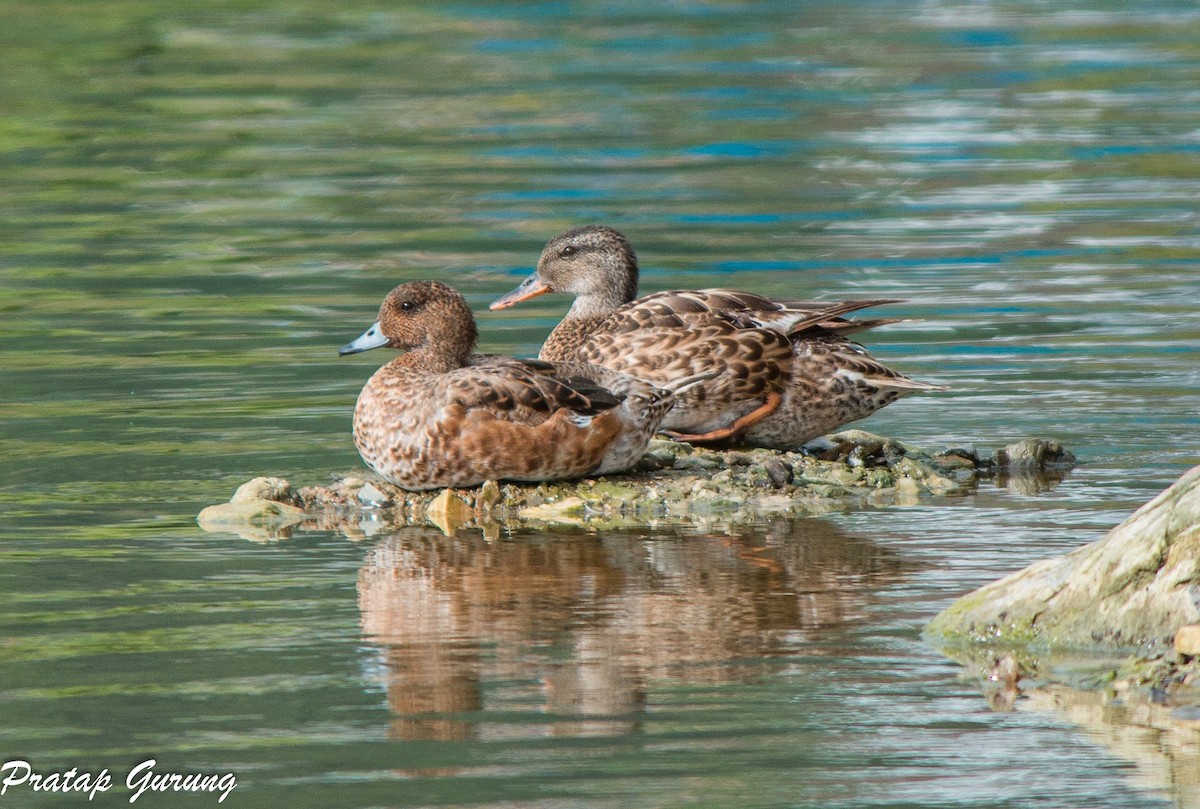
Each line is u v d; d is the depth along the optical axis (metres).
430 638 9.73
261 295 19.47
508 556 11.45
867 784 7.79
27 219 22.91
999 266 20.34
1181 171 24.77
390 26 35.81
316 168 25.48
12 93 29.62
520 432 12.69
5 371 16.42
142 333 17.88
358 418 13.16
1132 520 9.32
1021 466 13.62
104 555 11.42
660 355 13.97
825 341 14.25
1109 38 34.47
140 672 9.20
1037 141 26.70
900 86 30.58
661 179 24.86
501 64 32.47
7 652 9.52
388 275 20.27
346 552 11.55
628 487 12.99
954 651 9.39
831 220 22.64
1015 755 8.06
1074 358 16.75
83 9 36.38
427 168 25.48
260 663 9.34
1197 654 8.81
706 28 35.91
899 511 12.46
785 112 28.88
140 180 24.88
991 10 37.72
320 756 8.12
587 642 9.63
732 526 12.16
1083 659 9.12
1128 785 7.75
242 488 12.70
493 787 7.79
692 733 8.34
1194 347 17.02
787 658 9.33
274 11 36.88
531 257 21.08
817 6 38.31
